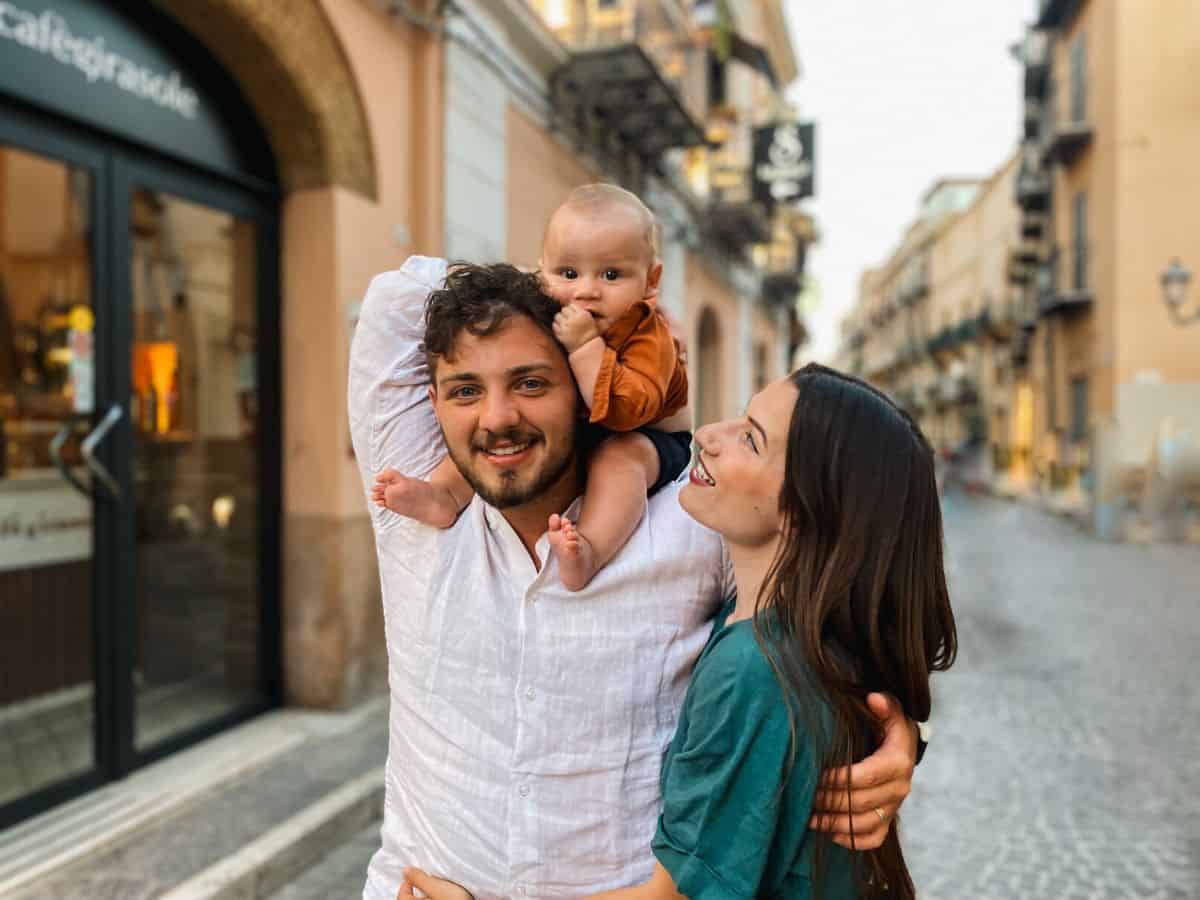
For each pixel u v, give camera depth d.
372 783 3.92
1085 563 12.74
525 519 1.26
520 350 1.16
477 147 6.43
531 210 7.71
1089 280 18.31
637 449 1.29
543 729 1.21
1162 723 5.43
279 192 4.89
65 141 3.65
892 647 1.14
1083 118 18.56
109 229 3.87
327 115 4.75
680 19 12.58
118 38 3.84
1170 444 16.19
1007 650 7.29
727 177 15.57
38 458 3.79
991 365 32.03
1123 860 3.70
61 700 3.78
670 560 1.24
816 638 1.08
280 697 4.94
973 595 9.95
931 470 1.19
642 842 1.21
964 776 4.61
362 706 5.00
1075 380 19.38
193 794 3.77
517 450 1.17
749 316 19.55
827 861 1.09
